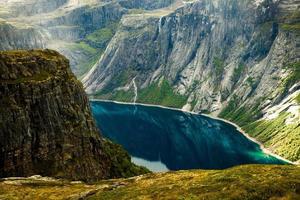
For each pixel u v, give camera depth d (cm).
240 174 12138
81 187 15950
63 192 15175
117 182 15375
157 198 11775
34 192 15500
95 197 13138
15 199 14475
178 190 12094
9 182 17475
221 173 12838
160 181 13638
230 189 11138
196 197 11081
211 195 11000
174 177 13900
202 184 12131
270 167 12544
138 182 14175
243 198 10556
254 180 11412
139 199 12019
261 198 10469
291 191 10544
